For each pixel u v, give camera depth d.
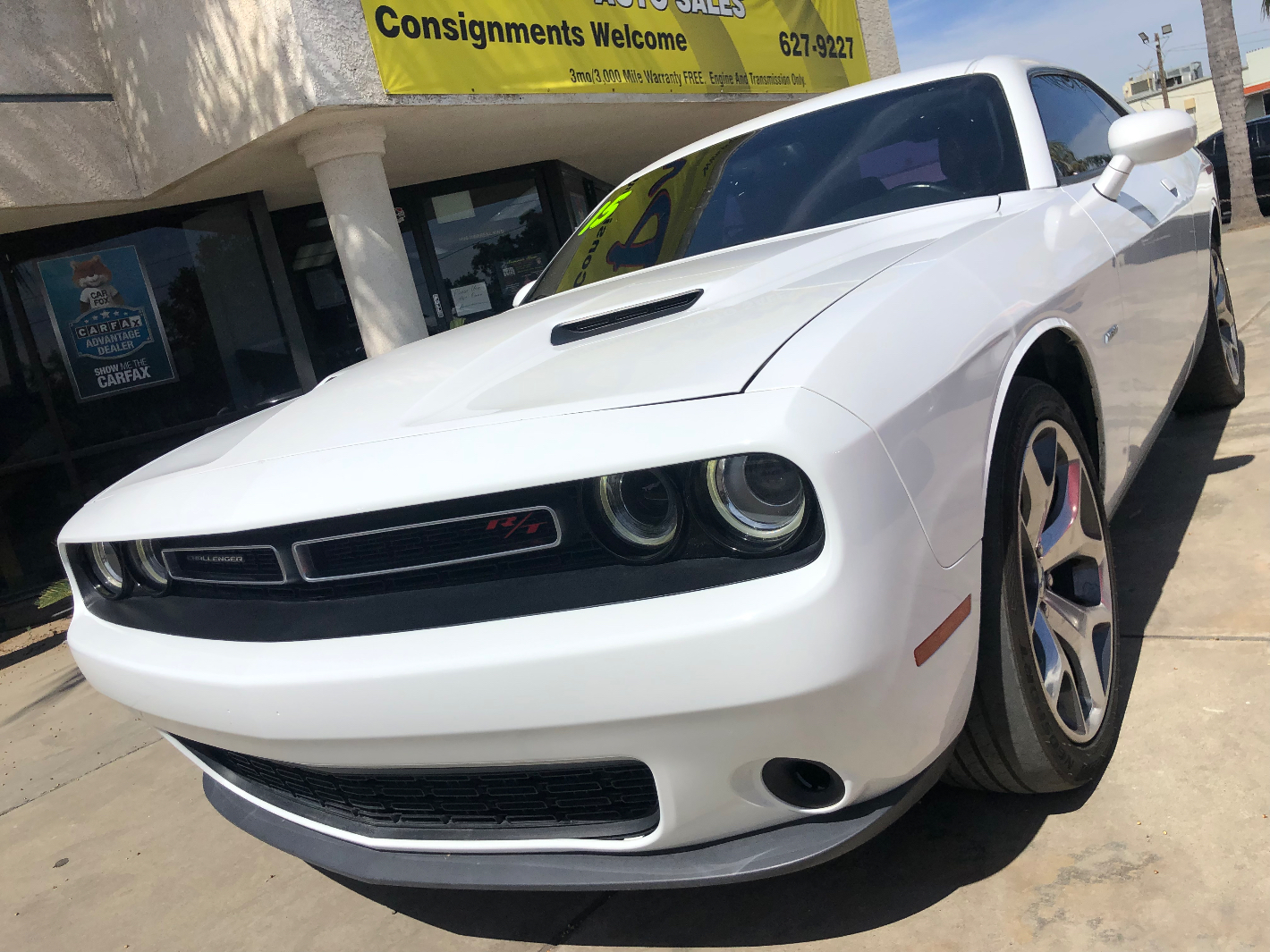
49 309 6.50
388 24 5.46
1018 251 1.95
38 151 5.79
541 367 1.77
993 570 1.57
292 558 1.58
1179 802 1.75
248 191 6.97
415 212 8.34
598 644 1.32
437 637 1.43
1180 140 2.36
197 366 6.98
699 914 1.80
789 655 1.26
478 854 1.65
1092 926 1.53
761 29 8.44
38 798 3.19
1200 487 3.27
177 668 1.69
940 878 1.73
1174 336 2.87
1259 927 1.45
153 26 5.70
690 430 1.30
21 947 2.29
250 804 2.05
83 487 6.64
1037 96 2.66
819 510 1.28
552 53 6.42
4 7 5.71
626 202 3.17
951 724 1.51
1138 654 2.30
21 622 6.34
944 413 1.47
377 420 1.73
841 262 1.99
